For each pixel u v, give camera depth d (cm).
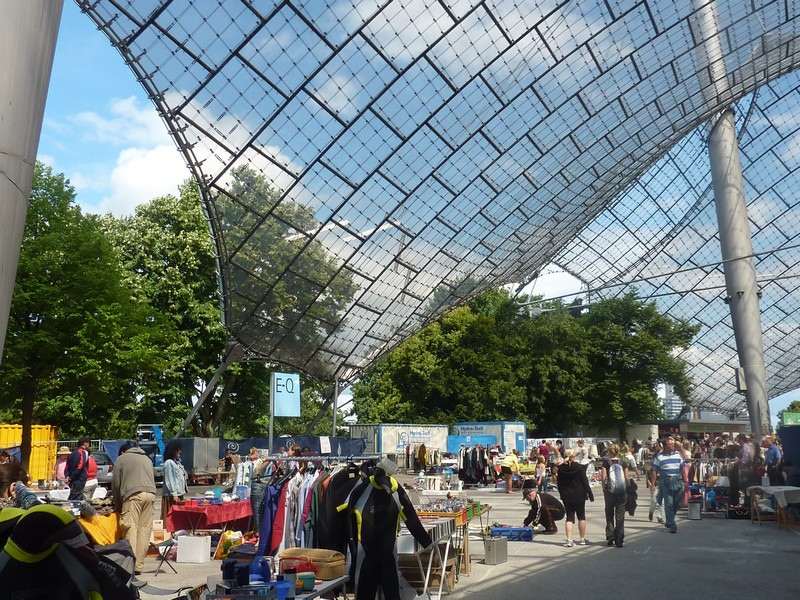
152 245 5103
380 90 2972
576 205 4488
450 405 6669
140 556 1303
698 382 8425
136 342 4097
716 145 4766
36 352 3784
